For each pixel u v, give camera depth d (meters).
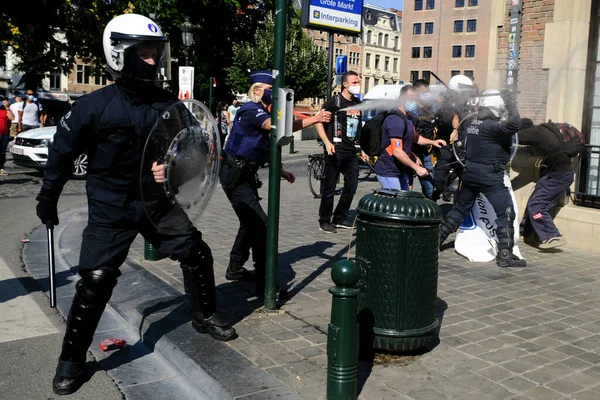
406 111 6.46
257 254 4.71
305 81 37.25
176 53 28.75
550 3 7.26
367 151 6.23
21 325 4.39
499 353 3.77
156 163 3.38
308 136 33.34
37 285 5.36
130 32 3.21
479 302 4.83
